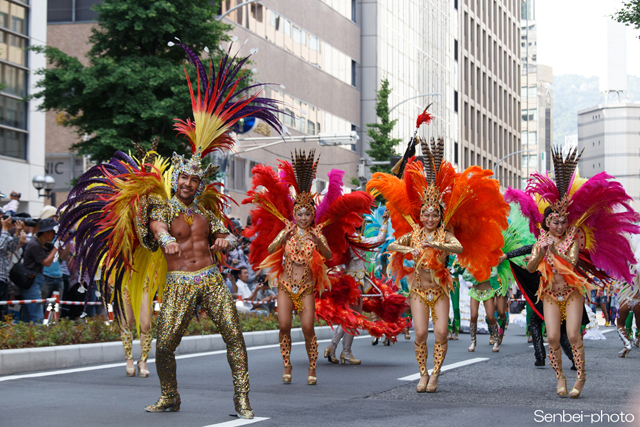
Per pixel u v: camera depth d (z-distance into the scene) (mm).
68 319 11609
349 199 8516
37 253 11414
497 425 5848
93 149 19578
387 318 10688
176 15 19781
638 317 11547
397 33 52344
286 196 8461
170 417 6148
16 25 25828
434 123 60875
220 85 6695
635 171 162875
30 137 26281
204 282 6309
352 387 8055
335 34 43625
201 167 6465
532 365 10125
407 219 8086
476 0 74688
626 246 7863
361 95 47875
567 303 7441
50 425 5773
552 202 7602
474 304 12422
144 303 8609
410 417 6203
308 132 39781
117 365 9734
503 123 83188
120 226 6555
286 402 7016
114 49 20516
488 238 8219
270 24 35375
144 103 19469
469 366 9984
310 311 8227
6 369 8750
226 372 9195
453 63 67250
